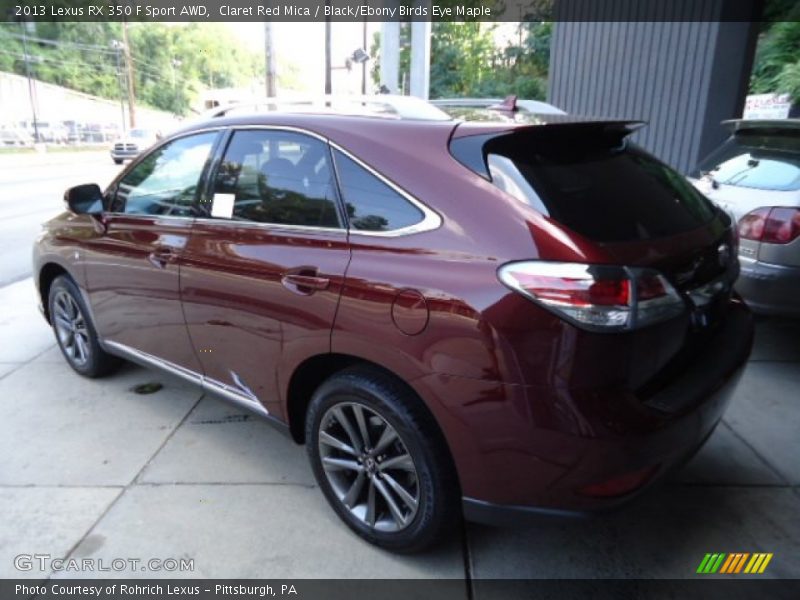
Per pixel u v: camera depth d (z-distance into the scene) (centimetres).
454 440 203
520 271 187
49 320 423
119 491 279
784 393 369
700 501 272
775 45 960
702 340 229
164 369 326
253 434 329
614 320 182
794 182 381
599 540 249
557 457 189
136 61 7194
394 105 264
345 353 226
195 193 293
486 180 205
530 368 185
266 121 270
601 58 892
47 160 2980
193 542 248
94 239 345
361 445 238
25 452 311
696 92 768
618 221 203
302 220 246
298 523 259
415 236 210
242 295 261
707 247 225
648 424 189
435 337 199
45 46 6581
